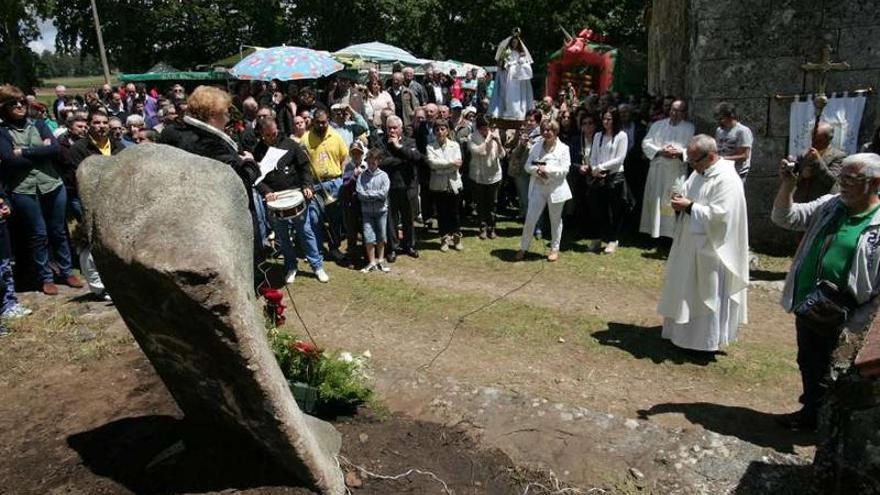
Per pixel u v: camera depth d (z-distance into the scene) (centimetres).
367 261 830
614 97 1086
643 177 976
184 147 473
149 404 440
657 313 616
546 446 400
